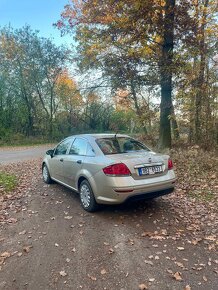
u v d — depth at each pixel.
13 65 32.69
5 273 3.73
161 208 6.09
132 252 4.21
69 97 35.56
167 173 5.74
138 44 12.07
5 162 14.74
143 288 3.37
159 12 11.18
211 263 3.91
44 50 33.19
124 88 13.84
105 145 6.02
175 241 4.56
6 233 5.02
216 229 5.03
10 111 34.34
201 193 7.16
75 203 6.55
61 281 3.53
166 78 12.10
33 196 7.25
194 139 12.73
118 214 5.75
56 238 4.73
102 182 5.34
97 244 4.48
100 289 3.37
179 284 3.44
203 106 12.24
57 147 7.80
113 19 12.82
